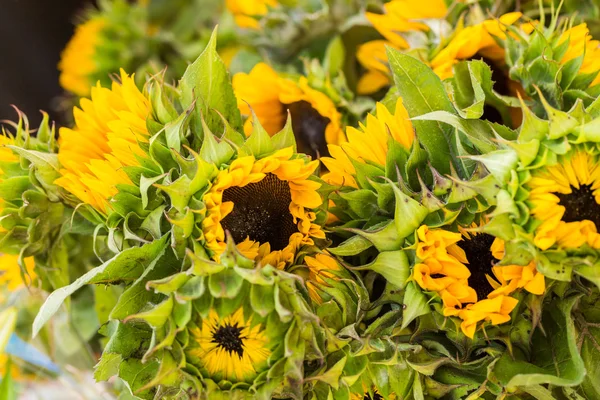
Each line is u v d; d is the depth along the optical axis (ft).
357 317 2.74
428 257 2.67
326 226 2.86
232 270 2.60
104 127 2.88
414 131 2.75
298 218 2.79
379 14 3.37
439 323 2.70
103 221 2.86
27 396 3.69
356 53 3.44
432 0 3.16
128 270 2.72
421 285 2.67
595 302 2.73
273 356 2.61
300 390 2.64
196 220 2.67
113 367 2.75
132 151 2.77
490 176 2.58
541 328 2.64
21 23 4.75
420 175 2.79
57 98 4.66
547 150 2.56
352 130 2.82
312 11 3.56
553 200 2.53
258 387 2.63
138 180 2.77
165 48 4.14
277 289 2.58
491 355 2.73
